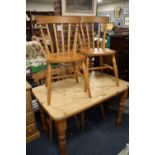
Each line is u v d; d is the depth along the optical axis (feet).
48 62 4.47
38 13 20.53
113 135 5.77
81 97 4.94
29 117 5.11
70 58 4.64
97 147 5.25
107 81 6.15
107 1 26.32
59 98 4.89
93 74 6.85
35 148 5.24
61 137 4.29
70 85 5.75
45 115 5.74
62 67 6.35
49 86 4.55
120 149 5.15
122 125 6.28
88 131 5.98
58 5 7.03
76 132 5.94
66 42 6.79
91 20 5.71
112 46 8.87
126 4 25.68
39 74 5.84
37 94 5.16
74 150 5.13
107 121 6.55
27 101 4.92
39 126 6.24
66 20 5.04
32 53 6.98
